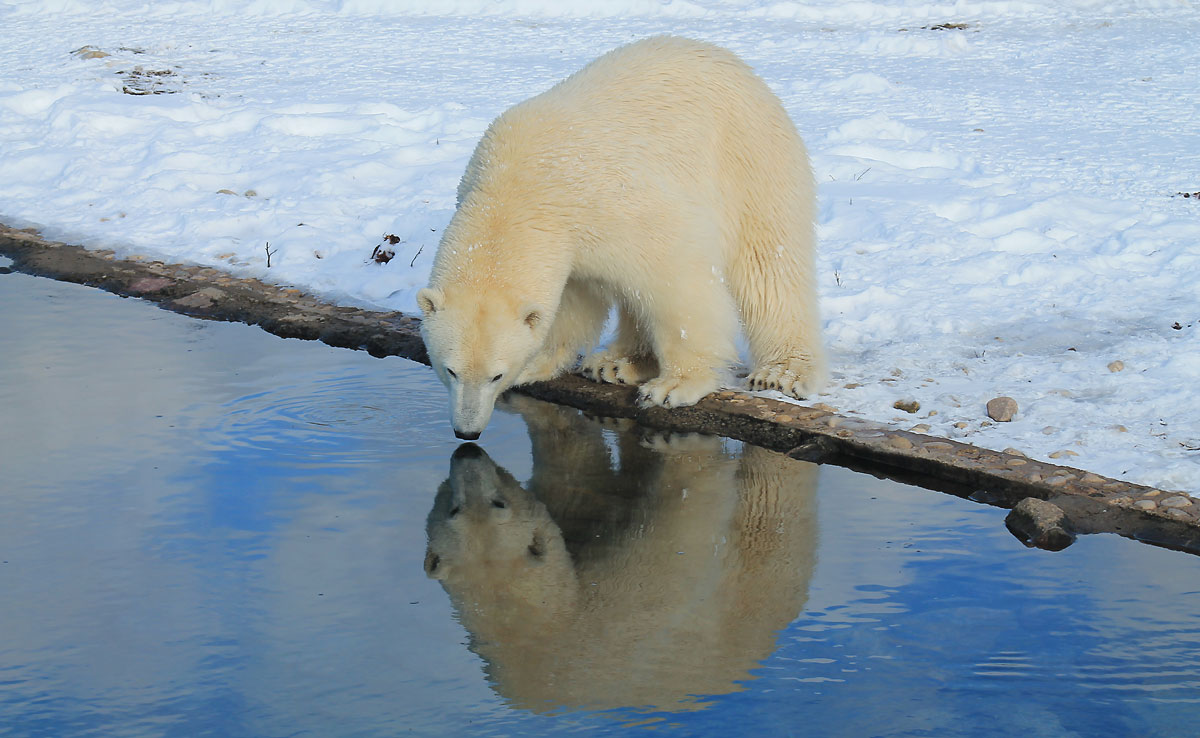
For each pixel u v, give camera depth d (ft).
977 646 12.75
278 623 13.10
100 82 45.11
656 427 19.66
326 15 64.49
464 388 16.94
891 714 11.49
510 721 11.37
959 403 19.62
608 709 11.59
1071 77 48.55
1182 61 51.03
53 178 34.42
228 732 11.16
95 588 13.74
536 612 13.52
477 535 15.46
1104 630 13.05
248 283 26.37
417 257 27.55
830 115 41.73
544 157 18.08
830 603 13.76
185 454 17.63
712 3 68.64
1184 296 24.14
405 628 13.07
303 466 17.33
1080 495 16.19
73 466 17.08
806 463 18.17
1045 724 11.34
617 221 18.13
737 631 13.15
